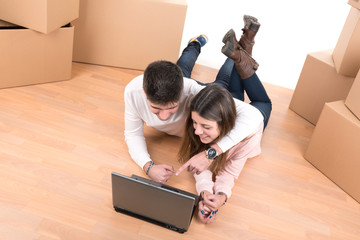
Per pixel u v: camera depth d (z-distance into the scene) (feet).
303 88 8.29
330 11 13.55
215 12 12.51
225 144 5.49
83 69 8.84
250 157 6.87
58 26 7.38
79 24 8.41
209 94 5.07
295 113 8.67
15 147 6.36
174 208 5.15
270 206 6.21
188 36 11.21
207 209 5.57
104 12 8.27
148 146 7.04
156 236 5.41
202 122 5.12
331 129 6.64
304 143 7.81
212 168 6.11
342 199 6.60
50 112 7.32
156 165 6.12
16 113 7.10
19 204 5.45
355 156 6.35
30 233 5.12
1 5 7.05
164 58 9.09
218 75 8.09
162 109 5.04
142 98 5.81
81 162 6.37
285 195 6.48
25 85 7.88
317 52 8.09
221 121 5.16
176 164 6.78
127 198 5.34
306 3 13.73
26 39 7.30
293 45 11.66
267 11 13.01
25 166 6.06
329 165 6.88
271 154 7.35
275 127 8.10
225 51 6.61
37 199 5.58
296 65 10.77
